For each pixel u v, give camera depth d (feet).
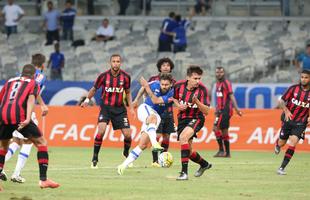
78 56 282.36
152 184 113.70
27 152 115.34
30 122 103.09
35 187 108.88
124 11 312.50
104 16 312.91
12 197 97.76
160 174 129.70
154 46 292.81
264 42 285.84
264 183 117.70
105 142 210.18
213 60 272.10
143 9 311.27
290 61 273.33
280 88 234.79
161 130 148.36
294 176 130.00
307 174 134.10
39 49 290.97
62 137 212.64
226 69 265.95
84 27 311.47
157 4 311.68
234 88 237.86
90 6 313.94
